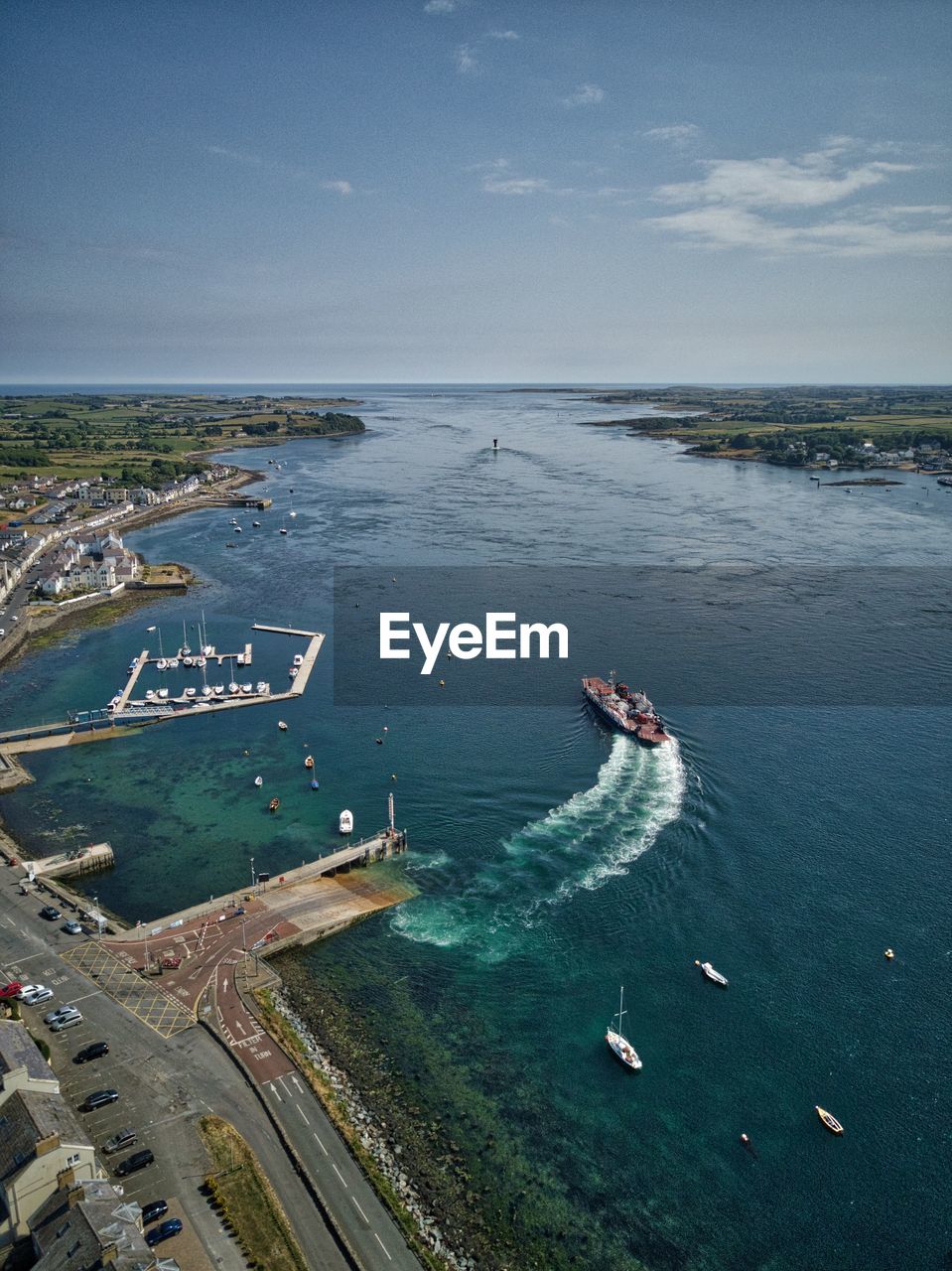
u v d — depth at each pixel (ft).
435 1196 300.61
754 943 432.66
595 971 414.82
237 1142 309.63
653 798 565.94
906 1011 391.65
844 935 438.81
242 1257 268.00
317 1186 295.48
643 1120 337.31
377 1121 329.72
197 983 393.91
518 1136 328.08
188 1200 285.02
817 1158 323.37
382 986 405.18
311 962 420.77
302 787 590.55
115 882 485.97
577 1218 297.33
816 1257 288.71
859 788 579.89
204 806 568.41
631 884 478.18
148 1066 343.05
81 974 397.60
